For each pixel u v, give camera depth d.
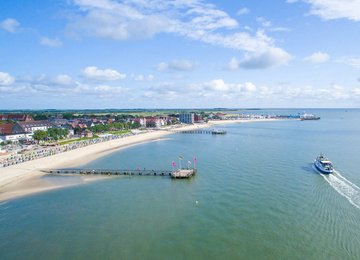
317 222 55.56
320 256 44.12
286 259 43.72
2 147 150.12
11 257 46.56
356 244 47.28
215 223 56.66
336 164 104.56
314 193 72.19
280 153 131.25
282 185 79.50
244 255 45.22
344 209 61.69
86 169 106.62
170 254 46.16
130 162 122.38
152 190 80.81
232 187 79.38
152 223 57.72
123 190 81.44
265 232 52.19
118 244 49.66
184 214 61.75
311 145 156.12
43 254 47.22
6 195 77.62
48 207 68.06
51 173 102.69
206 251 46.75
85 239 51.72
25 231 55.50
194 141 194.50
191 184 85.31
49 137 180.25
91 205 68.94
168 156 135.25
